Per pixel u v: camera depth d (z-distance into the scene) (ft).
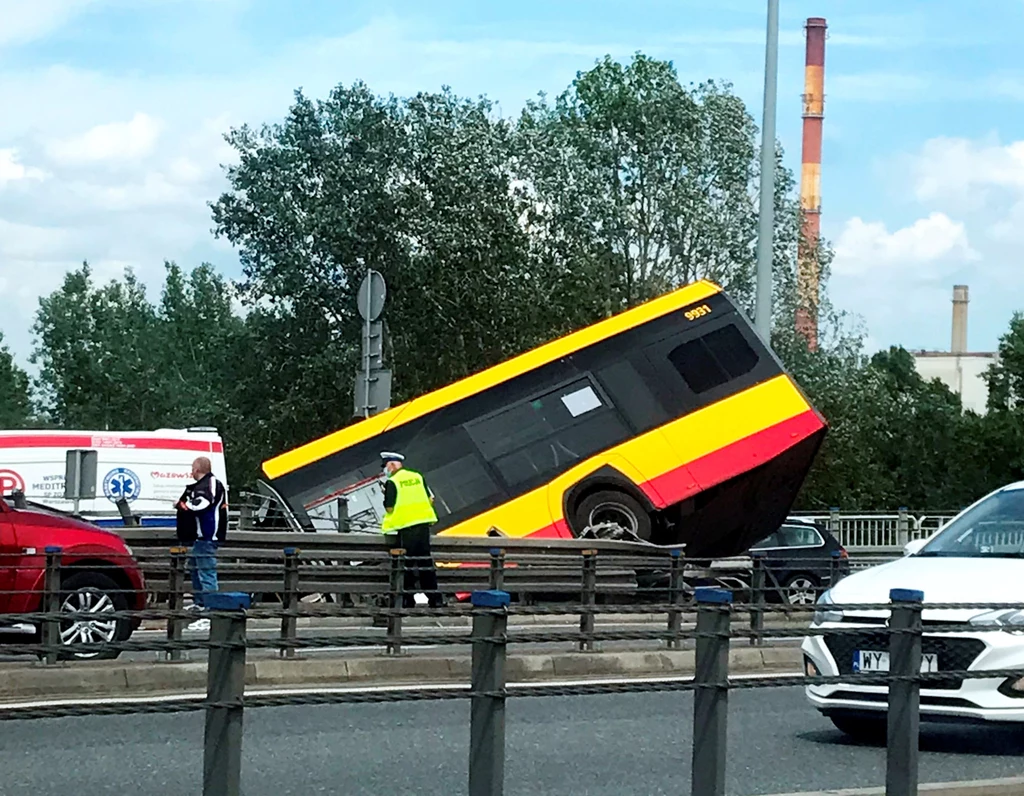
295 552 57.67
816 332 183.11
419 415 81.97
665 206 179.52
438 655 53.57
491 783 19.77
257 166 165.58
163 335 326.03
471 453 81.15
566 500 80.74
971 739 40.14
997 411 239.71
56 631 47.34
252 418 169.48
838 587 37.73
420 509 65.31
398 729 40.50
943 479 244.83
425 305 164.35
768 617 62.54
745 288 180.24
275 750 36.47
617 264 182.29
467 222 163.63
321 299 166.20
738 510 83.92
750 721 42.91
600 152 184.85
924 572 37.37
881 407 186.50
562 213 178.60
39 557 49.34
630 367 82.43
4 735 38.04
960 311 364.38
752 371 82.79
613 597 67.51
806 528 101.24
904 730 26.05
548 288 173.68
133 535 68.18
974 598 35.58
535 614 22.12
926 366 355.15
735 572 71.87
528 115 190.39
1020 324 245.45
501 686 19.88
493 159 167.22
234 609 17.53
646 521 80.74
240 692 17.62
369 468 81.05
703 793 22.52
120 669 46.50
